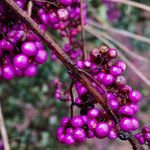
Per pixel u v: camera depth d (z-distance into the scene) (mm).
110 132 114
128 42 488
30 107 402
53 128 408
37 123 403
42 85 396
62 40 246
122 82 118
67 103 412
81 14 167
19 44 114
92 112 116
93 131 117
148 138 123
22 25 117
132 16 407
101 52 122
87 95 123
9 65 116
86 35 351
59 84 163
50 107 407
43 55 114
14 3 108
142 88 480
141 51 492
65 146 417
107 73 122
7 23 116
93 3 332
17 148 386
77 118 118
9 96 392
